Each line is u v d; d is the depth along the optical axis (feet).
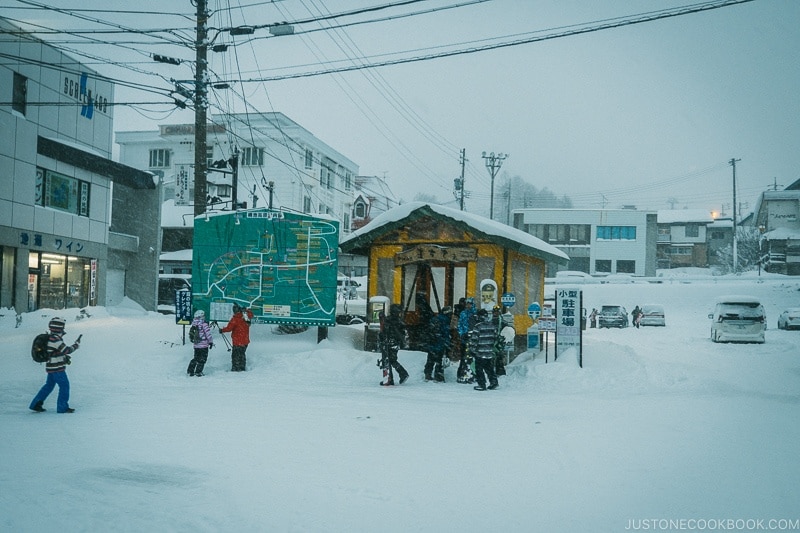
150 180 123.95
